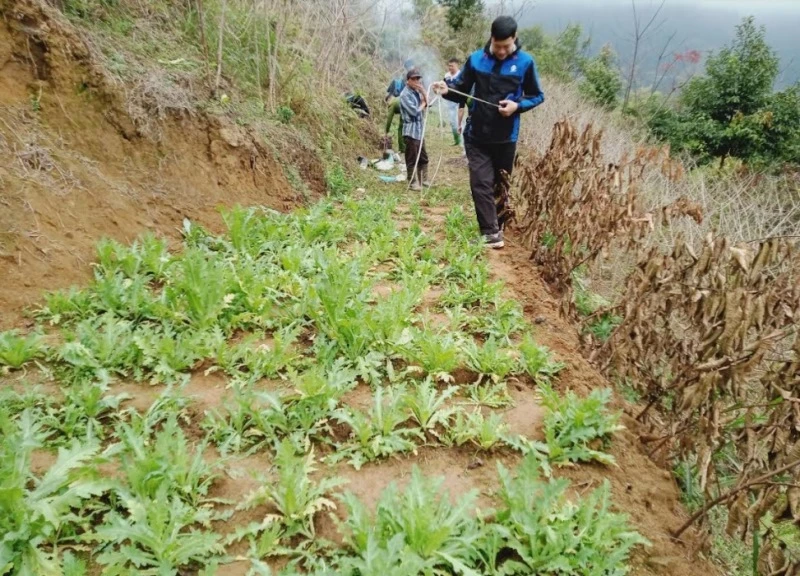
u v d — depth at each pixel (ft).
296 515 6.50
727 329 7.64
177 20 22.07
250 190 18.30
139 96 15.97
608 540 6.47
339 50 30.68
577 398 9.58
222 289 10.81
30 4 13.93
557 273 15.19
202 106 17.80
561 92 42.37
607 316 13.61
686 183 19.76
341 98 32.09
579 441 8.50
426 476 7.63
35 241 11.44
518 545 6.21
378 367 9.89
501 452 8.28
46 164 12.77
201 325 10.38
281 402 8.38
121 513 6.52
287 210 19.11
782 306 7.59
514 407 9.30
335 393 8.57
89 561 5.99
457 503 6.54
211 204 16.55
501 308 12.31
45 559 5.56
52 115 13.78
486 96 16.29
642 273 10.11
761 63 38.65
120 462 7.20
